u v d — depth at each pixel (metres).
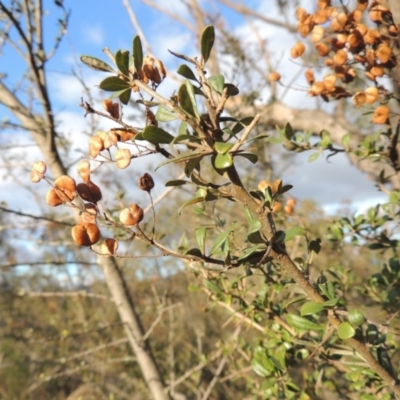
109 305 1.14
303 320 0.22
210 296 0.35
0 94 0.60
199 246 0.20
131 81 0.19
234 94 0.19
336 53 0.30
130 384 1.05
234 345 0.46
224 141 0.18
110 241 0.19
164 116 0.19
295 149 0.34
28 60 0.52
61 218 0.57
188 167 0.18
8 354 1.33
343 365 0.30
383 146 0.33
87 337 0.99
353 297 0.45
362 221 0.35
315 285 0.22
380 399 0.27
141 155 0.20
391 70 0.29
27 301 1.28
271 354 0.31
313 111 0.64
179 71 0.18
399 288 0.34
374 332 0.26
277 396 0.31
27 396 1.37
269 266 0.29
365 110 0.33
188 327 1.07
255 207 0.19
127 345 0.98
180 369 0.90
